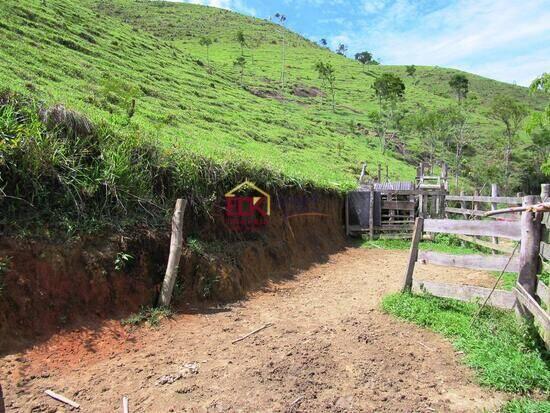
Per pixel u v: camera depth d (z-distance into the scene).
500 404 3.80
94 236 5.71
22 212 5.23
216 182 7.95
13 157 5.28
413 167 37.53
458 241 13.12
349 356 4.83
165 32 90.69
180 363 4.57
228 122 24.89
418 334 5.43
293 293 7.62
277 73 69.06
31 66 16.14
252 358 4.75
